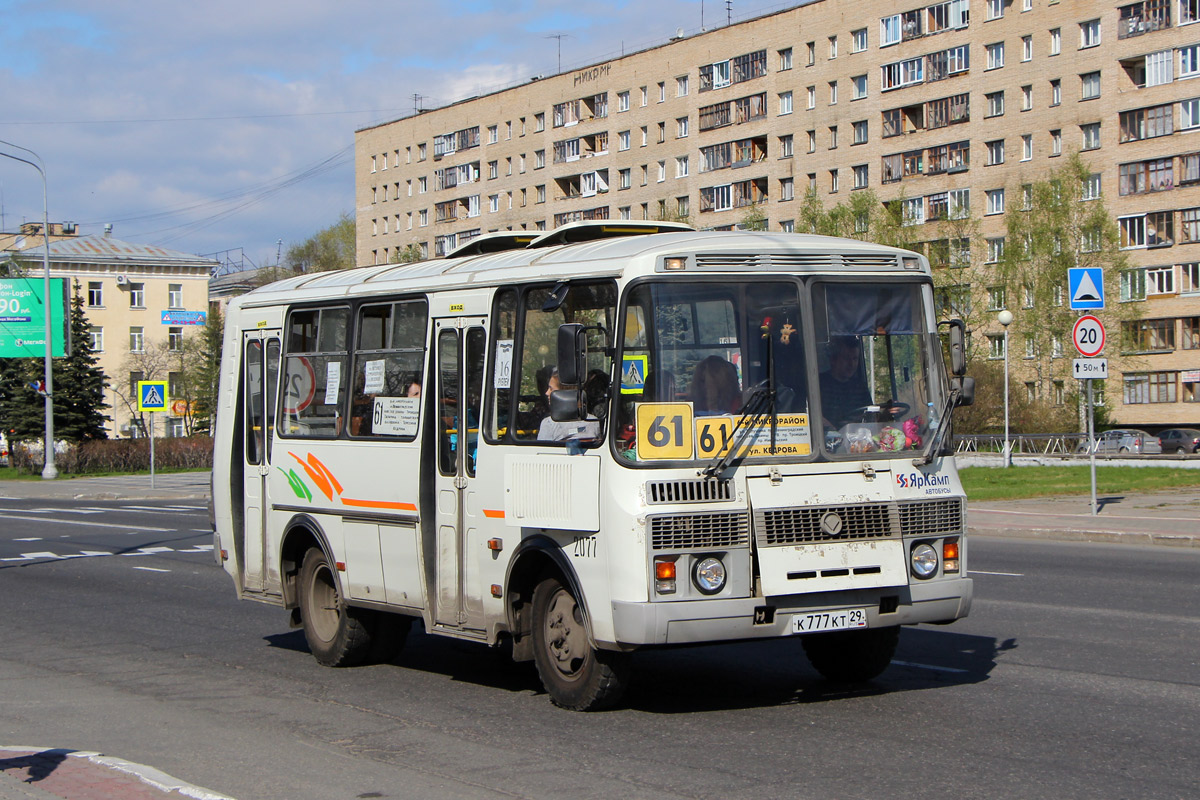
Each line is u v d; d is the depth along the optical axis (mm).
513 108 99938
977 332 59094
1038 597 13398
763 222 68875
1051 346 62188
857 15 78625
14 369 61000
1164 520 21328
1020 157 72000
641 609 7316
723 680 9266
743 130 84375
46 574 17891
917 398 8234
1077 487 28719
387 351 9797
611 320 7754
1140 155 67688
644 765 6867
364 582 9906
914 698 8469
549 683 8312
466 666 10398
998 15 72688
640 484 7426
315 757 7312
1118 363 67875
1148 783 6309
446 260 9922
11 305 59000
